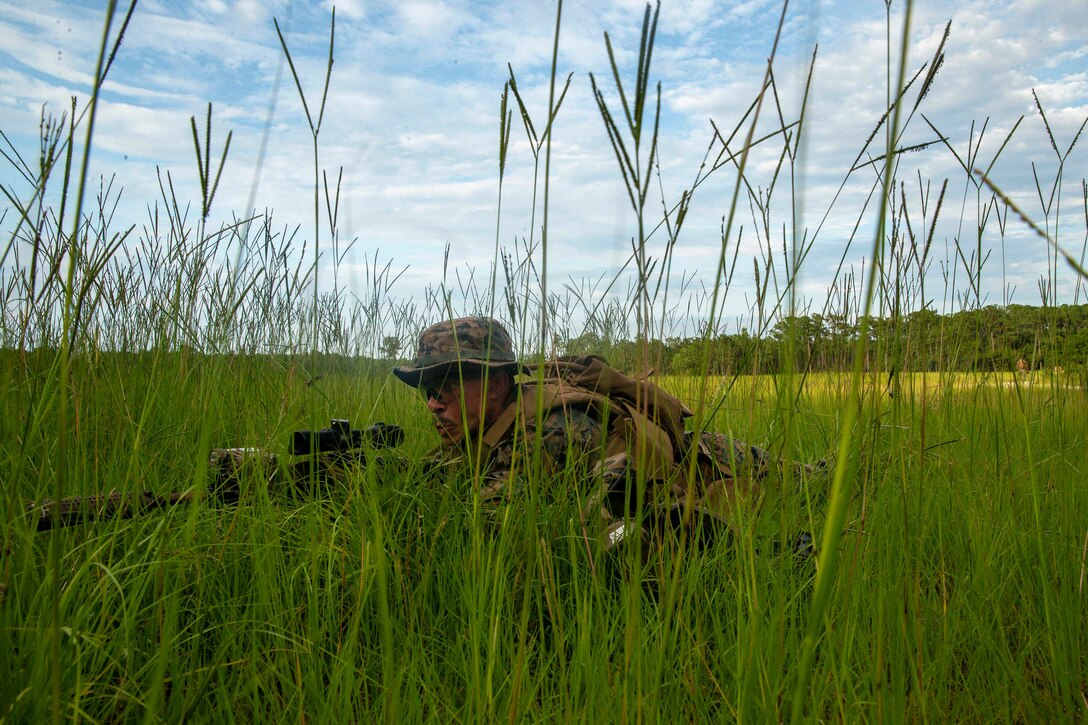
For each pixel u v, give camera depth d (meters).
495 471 2.71
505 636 1.91
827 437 3.03
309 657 1.75
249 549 2.13
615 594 2.18
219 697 1.67
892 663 1.51
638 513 1.35
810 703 1.64
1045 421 3.20
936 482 2.72
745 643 1.67
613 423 2.77
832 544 0.97
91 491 2.23
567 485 2.40
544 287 1.37
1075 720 1.81
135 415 2.65
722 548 2.20
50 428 2.41
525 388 2.91
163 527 1.72
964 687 1.95
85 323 2.30
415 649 1.88
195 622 1.85
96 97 1.00
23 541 1.71
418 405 3.93
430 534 2.40
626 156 1.12
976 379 3.21
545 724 1.63
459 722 1.66
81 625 1.71
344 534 2.19
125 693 1.49
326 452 2.54
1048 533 2.49
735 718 1.62
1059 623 1.92
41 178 1.56
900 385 2.40
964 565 2.42
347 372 3.93
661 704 1.67
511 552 2.14
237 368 3.09
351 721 1.66
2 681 1.32
